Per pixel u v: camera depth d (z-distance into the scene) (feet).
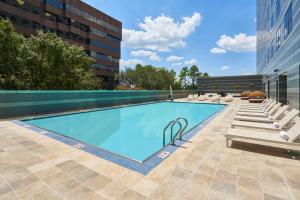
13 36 58.59
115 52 172.86
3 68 56.85
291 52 38.40
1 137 18.07
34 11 103.40
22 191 8.98
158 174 10.82
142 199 8.44
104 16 157.38
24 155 13.52
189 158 13.24
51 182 9.84
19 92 30.83
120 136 25.26
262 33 98.07
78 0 131.64
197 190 9.18
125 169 11.43
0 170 11.12
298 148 15.25
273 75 63.26
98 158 13.10
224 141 17.42
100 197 8.57
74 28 129.59
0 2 88.02
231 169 11.53
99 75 155.02
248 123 21.49
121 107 51.21
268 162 12.64
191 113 46.50
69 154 13.80
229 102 70.38
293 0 36.94
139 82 152.66
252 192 9.03
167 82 168.35
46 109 35.42
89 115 40.01
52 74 67.00
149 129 29.60
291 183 9.88
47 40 65.05
